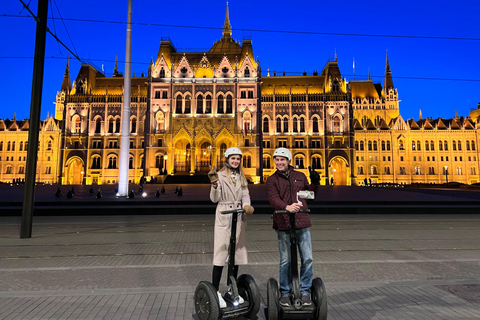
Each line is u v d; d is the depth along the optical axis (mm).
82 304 5656
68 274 7410
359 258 8836
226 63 79188
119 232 13438
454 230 13797
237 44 88250
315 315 4688
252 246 10508
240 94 77562
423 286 6586
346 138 81875
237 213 4973
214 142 75750
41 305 5602
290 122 83188
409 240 11484
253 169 75062
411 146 101000
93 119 83688
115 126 83750
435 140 101188
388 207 21312
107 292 6242
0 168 99375
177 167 77438
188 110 77375
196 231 13734
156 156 75750
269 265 8180
